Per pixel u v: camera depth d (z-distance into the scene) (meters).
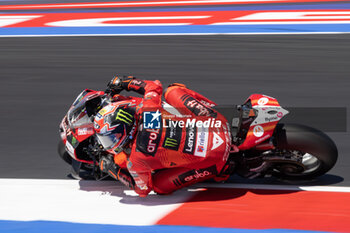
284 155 11.76
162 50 27.11
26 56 27.25
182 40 28.92
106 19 36.16
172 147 11.23
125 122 10.73
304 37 28.31
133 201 11.94
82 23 35.09
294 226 10.31
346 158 14.11
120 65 24.92
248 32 29.94
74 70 24.52
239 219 10.73
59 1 45.69
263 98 11.91
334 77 22.06
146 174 11.24
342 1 37.84
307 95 20.05
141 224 10.71
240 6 38.53
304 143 11.63
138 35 30.59
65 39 30.55
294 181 12.56
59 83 22.75
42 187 12.99
